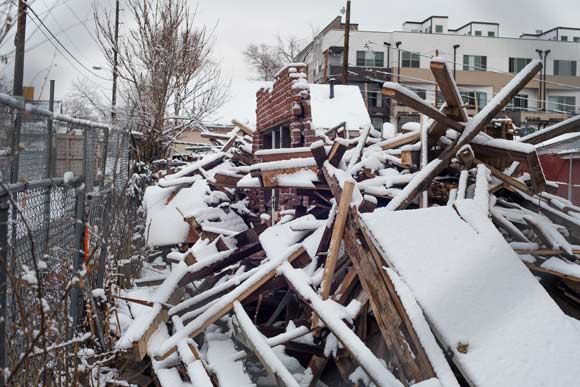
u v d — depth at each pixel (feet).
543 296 13.47
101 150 23.06
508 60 159.43
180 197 35.86
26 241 12.39
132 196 33.63
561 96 156.35
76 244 17.90
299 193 24.48
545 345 12.12
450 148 19.70
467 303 13.04
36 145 13.66
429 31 204.44
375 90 151.53
